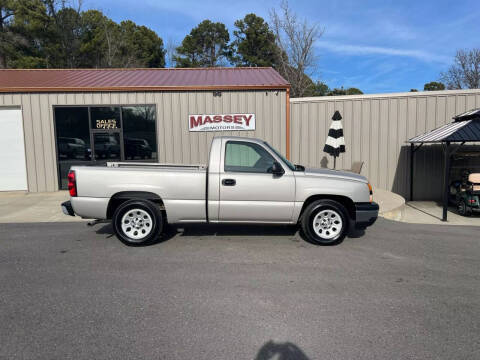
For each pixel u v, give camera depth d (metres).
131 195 5.42
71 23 29.86
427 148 10.96
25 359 2.52
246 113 11.51
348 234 6.30
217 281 4.04
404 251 5.26
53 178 11.41
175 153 11.60
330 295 3.66
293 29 27.44
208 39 46.25
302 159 11.80
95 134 11.43
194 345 2.72
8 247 5.40
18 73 13.99
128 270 4.39
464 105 10.67
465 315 3.23
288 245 5.52
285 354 2.61
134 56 35.69
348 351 2.65
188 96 11.45
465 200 8.33
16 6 25.95
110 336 2.84
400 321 3.11
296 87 27.53
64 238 5.95
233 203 5.36
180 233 6.25
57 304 3.42
